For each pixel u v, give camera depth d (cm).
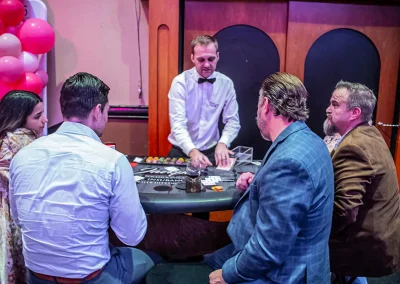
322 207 141
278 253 135
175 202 173
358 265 179
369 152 171
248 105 363
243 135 367
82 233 145
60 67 365
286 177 134
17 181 147
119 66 364
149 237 210
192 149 261
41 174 143
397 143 358
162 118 340
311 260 142
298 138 143
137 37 358
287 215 132
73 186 142
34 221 144
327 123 210
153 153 346
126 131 373
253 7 347
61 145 145
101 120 156
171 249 211
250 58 355
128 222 150
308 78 358
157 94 337
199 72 279
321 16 348
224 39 353
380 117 365
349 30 351
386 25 351
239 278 145
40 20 305
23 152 148
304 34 350
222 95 293
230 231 161
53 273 149
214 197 177
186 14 349
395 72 359
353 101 182
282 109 148
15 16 295
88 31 360
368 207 174
